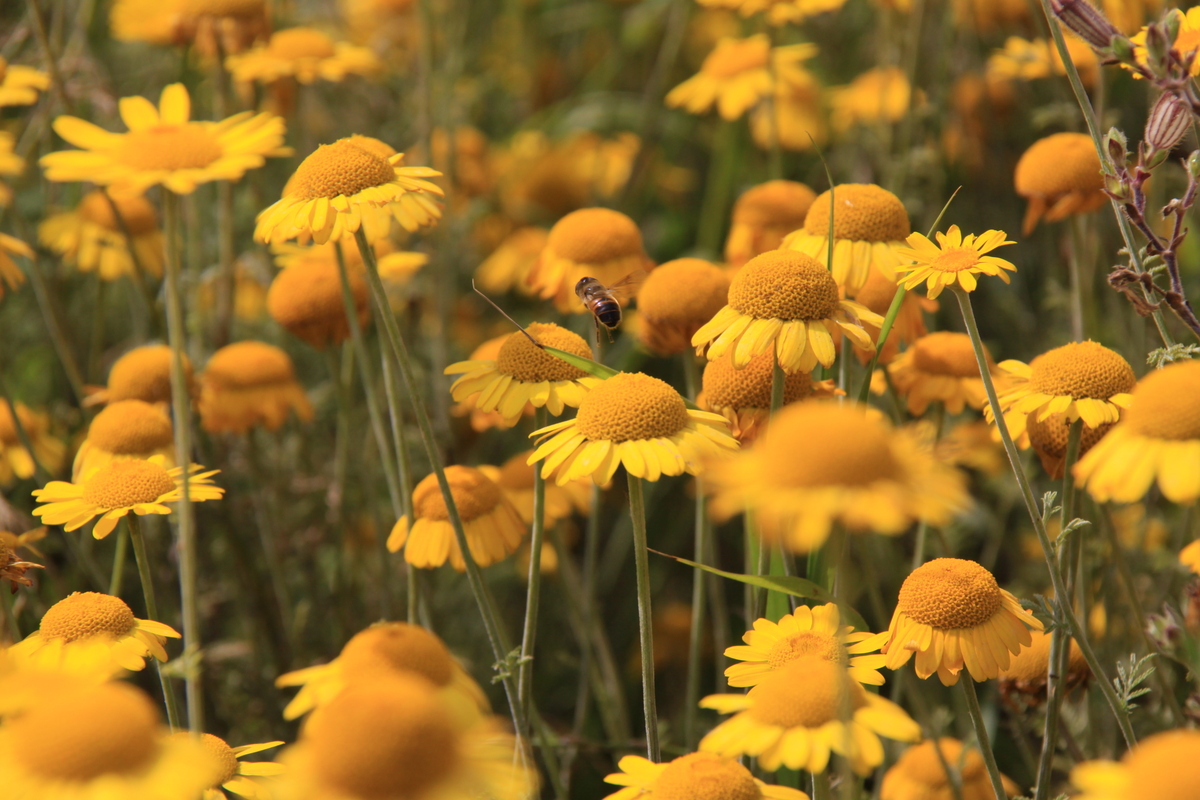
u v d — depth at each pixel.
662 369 5.78
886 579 4.11
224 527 4.25
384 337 3.12
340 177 2.74
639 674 4.94
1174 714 2.82
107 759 1.69
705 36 7.41
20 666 2.26
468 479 3.08
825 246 3.02
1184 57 2.40
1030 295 5.56
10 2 6.14
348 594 4.38
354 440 5.10
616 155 7.27
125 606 2.47
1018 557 4.66
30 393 5.26
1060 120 4.47
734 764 1.99
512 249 6.46
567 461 2.40
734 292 2.54
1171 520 4.37
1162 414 1.89
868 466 1.64
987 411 2.71
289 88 5.43
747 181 6.61
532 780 2.66
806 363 2.43
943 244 2.43
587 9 7.41
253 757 3.77
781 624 2.43
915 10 5.19
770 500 1.67
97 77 5.00
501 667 2.69
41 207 5.26
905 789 2.76
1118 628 3.66
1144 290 2.43
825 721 2.00
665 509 5.29
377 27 6.92
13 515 3.41
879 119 5.63
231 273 4.81
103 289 4.97
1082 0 2.27
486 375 2.85
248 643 4.20
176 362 2.94
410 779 1.57
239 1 4.53
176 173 3.01
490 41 7.73
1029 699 2.84
